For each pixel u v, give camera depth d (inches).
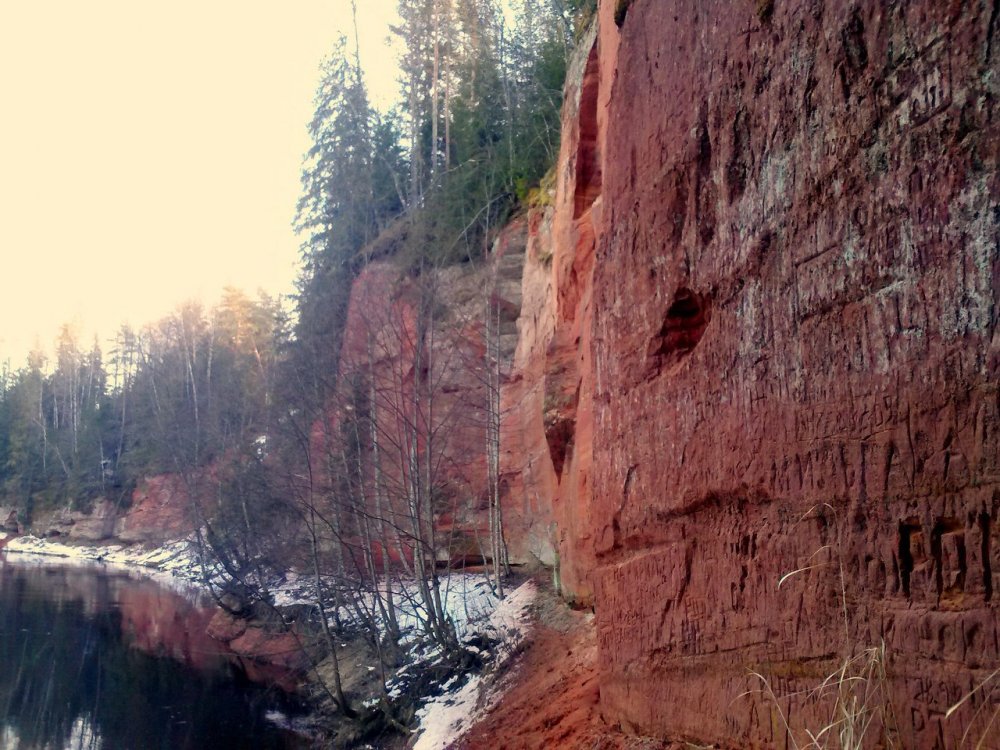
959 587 122.7
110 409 2632.9
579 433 497.7
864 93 147.0
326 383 751.7
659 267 242.8
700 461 207.8
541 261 755.4
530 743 334.0
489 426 778.2
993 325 115.9
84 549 2239.2
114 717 732.7
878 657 133.3
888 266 138.7
